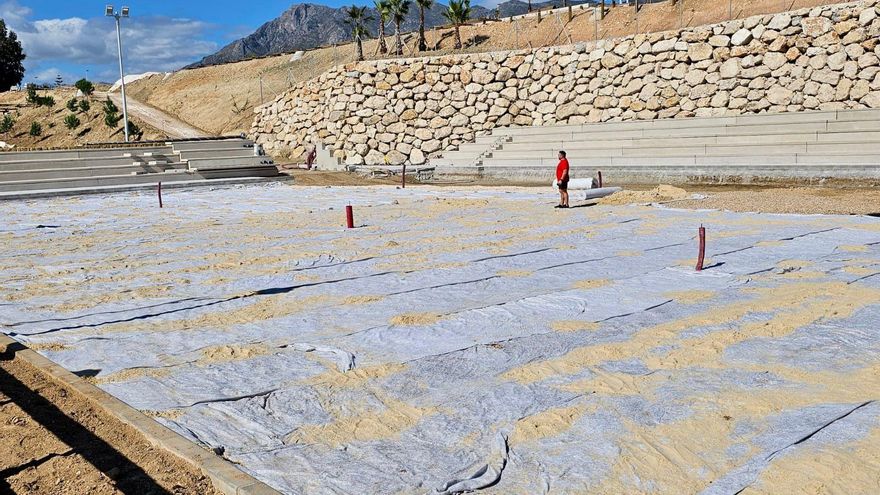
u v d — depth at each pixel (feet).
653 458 15.26
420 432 17.06
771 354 21.43
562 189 60.64
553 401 18.47
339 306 29.07
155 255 42.93
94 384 20.75
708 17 106.52
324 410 18.53
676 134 95.09
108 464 15.78
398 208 64.85
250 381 20.65
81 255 43.75
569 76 108.58
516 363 21.43
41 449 16.62
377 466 15.39
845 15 86.02
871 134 78.89
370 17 148.25
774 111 91.76
